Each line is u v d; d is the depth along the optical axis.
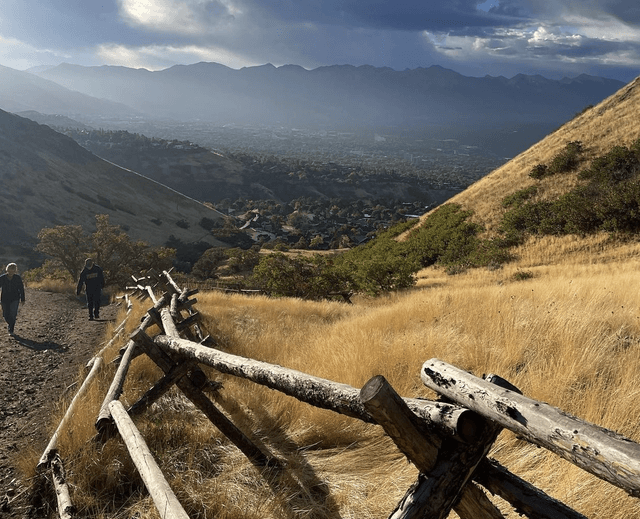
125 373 5.10
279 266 19.44
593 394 3.95
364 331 7.47
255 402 5.00
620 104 37.25
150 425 4.37
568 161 32.38
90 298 13.04
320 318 12.00
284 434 4.30
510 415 1.63
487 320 6.85
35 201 126.00
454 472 1.78
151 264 42.22
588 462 1.36
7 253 96.38
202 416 4.76
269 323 10.31
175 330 5.43
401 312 8.92
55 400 5.81
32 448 4.10
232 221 174.38
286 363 6.71
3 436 4.72
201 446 4.04
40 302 16.70
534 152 39.94
